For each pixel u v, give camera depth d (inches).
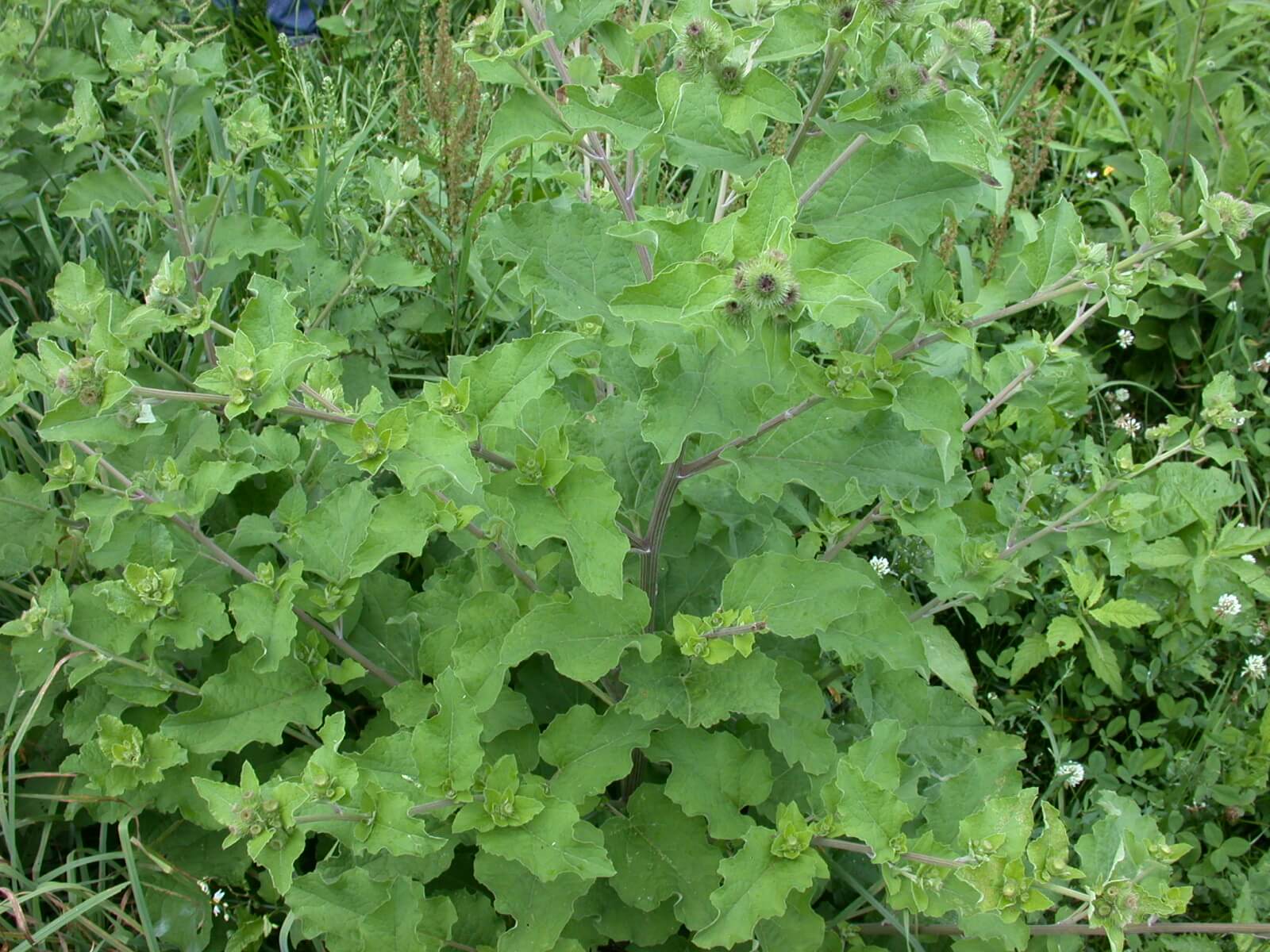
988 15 42.7
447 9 34.8
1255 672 31.3
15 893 21.7
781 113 18.3
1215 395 27.5
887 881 18.4
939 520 22.6
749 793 21.3
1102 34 49.0
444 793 18.5
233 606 21.7
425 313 35.9
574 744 21.0
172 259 30.5
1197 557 32.8
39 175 33.7
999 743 27.9
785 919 21.0
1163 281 21.2
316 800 17.4
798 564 20.2
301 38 47.2
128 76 27.9
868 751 20.1
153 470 22.2
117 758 21.0
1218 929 21.7
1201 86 42.6
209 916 22.9
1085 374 36.4
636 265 21.1
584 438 22.2
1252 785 29.6
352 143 37.0
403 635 25.3
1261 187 41.2
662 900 21.4
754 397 18.7
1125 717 32.4
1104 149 46.6
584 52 28.9
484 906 22.2
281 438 26.7
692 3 18.6
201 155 36.9
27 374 19.6
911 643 21.3
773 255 15.9
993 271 37.9
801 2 18.5
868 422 20.8
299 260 31.8
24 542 24.9
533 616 19.8
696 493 23.6
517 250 21.0
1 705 24.3
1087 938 26.8
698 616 22.3
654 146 19.5
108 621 22.6
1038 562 33.9
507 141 19.2
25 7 35.2
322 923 18.9
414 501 20.0
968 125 18.5
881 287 21.7
